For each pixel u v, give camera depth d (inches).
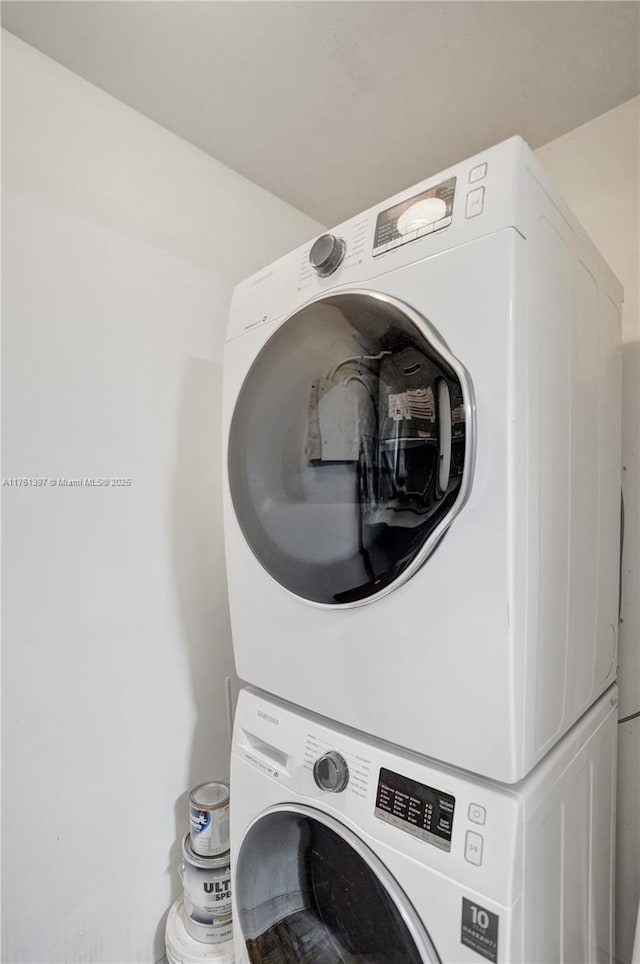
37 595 45.3
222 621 61.0
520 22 44.6
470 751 30.5
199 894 49.1
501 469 28.7
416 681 32.7
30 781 44.8
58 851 46.4
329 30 45.3
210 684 59.4
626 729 52.3
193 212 59.5
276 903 42.2
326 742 38.0
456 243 31.1
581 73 50.1
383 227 36.0
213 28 44.9
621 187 54.7
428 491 31.3
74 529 47.8
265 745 43.5
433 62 48.7
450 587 30.8
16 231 44.8
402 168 64.7
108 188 51.5
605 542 44.3
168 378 56.1
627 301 54.1
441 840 30.4
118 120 52.7
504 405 28.7
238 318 47.8
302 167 64.2
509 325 28.7
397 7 43.2
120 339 51.9
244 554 45.3
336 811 35.8
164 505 55.2
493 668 29.3
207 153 61.3
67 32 45.1
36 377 45.6
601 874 44.0
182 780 56.2
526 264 29.9
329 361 38.3
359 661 36.0
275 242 69.5
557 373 34.0
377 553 34.3
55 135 47.6
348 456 36.5
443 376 30.5
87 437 48.9
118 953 50.1
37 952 44.9
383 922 33.2
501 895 27.7
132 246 53.4
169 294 56.6
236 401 46.4
